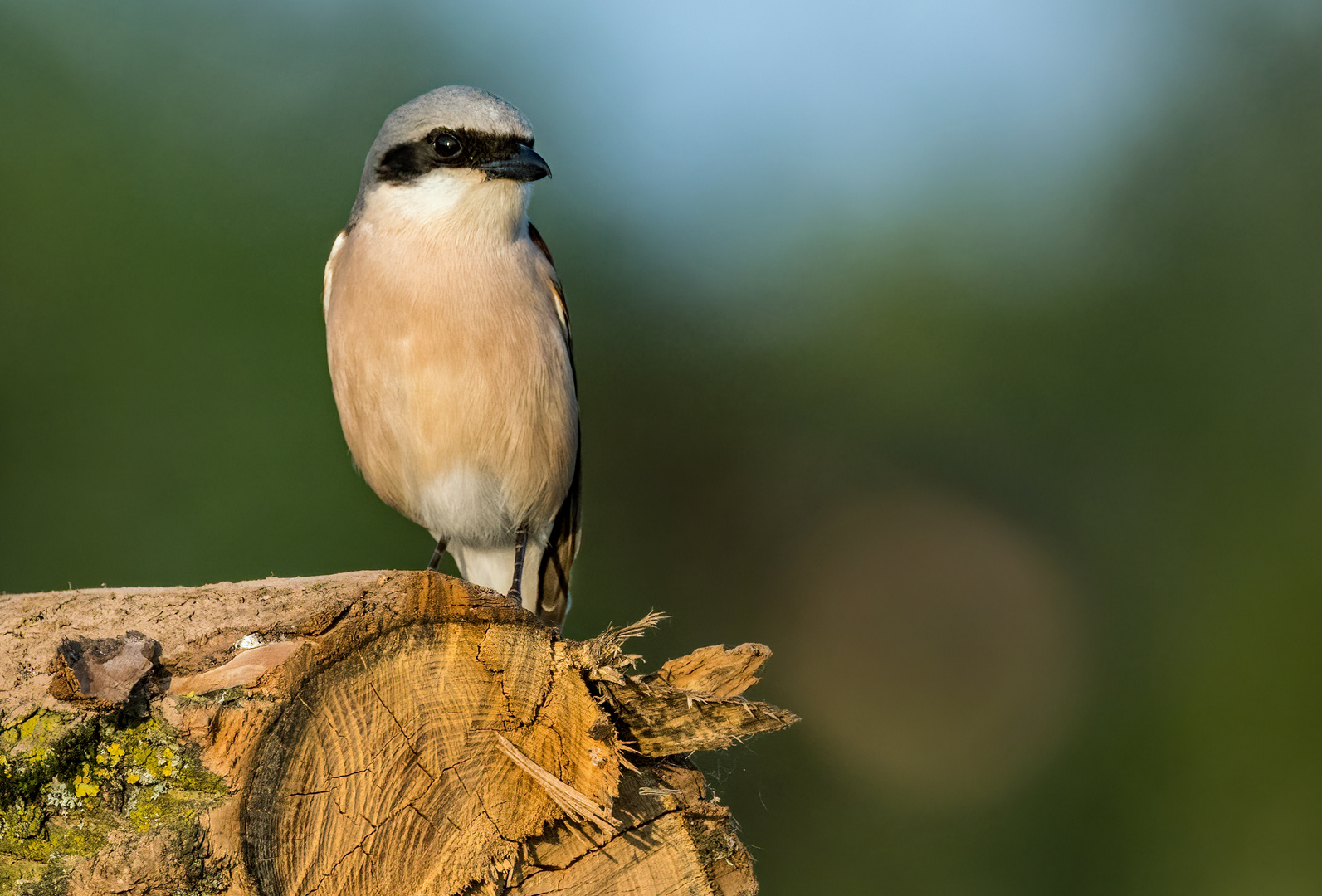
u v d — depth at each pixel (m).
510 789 4.16
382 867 3.96
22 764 3.64
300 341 13.66
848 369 18.42
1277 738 15.37
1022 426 18.14
